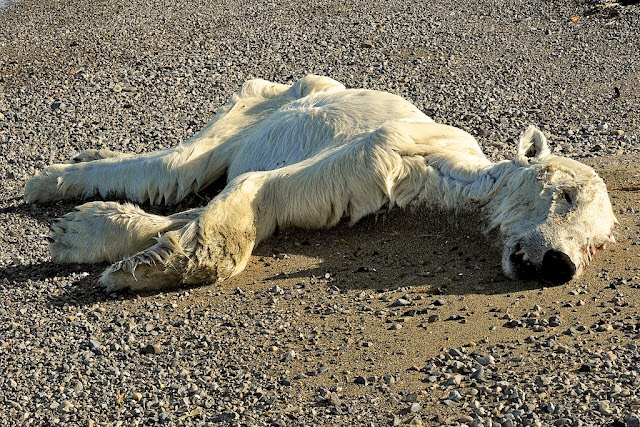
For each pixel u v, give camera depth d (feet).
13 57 47.39
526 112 34.94
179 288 21.15
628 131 32.12
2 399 16.58
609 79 38.55
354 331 18.15
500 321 17.81
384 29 48.19
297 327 18.63
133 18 54.08
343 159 22.35
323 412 15.31
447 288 19.56
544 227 18.92
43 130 35.45
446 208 21.80
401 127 22.65
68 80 42.16
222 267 21.07
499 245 20.47
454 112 35.22
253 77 41.57
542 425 13.99
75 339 18.92
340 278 20.74
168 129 34.94
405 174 22.17
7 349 18.54
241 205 21.75
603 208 19.57
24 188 28.60
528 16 49.29
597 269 19.75
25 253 24.09
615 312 17.63
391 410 15.14
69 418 15.84
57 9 58.65
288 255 22.21
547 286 19.11
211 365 17.40
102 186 27.84
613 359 15.79
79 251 22.61
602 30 45.44
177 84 40.70
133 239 22.08
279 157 25.75
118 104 38.29
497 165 20.98
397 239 22.08
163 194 27.12
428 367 16.34
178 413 15.74
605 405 14.24
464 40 45.62
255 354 17.69
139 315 19.85
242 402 15.96
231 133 27.89
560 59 41.81
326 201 22.34
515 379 15.56
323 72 41.75
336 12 52.37
